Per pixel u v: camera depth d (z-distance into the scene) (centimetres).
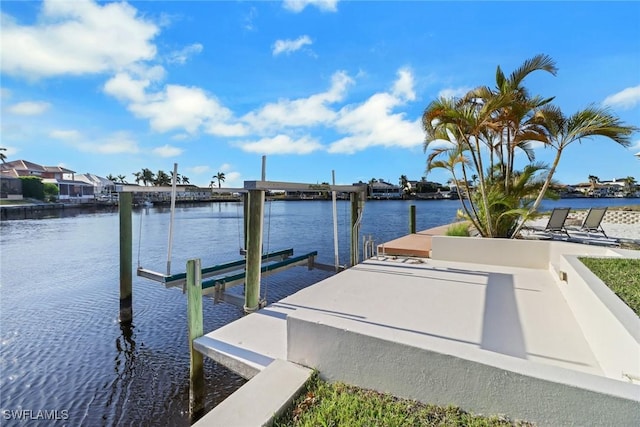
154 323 536
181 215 3206
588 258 349
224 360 270
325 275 772
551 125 524
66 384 373
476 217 623
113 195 5403
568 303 332
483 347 244
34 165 5334
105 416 321
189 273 306
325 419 167
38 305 625
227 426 162
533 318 300
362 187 659
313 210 3831
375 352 187
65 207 4031
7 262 1015
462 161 632
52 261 1031
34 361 421
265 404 178
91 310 597
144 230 1906
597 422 133
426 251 593
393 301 356
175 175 575
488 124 520
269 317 337
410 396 176
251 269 388
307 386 197
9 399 348
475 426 152
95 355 435
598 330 219
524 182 618
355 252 661
